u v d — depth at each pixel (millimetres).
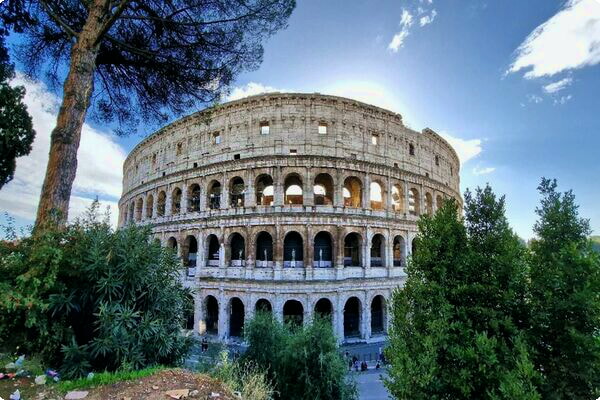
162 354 16453
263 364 29453
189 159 63625
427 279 20953
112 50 23844
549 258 19219
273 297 50406
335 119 58000
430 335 18266
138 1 22031
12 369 13094
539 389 16797
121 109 26781
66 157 18734
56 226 16016
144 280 16188
